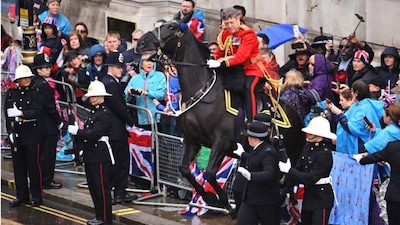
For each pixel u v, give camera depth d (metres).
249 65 35.59
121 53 45.50
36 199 42.41
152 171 43.69
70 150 47.59
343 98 36.88
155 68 44.31
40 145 42.50
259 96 35.62
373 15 57.59
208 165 35.38
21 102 41.69
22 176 42.28
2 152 53.56
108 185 38.25
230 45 35.53
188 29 36.03
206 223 38.19
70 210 41.78
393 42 58.31
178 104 44.25
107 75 41.16
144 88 43.91
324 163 31.36
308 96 38.97
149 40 35.62
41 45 51.19
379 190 34.00
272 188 31.17
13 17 61.28
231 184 39.50
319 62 40.38
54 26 51.75
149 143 43.72
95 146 37.88
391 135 32.47
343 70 42.88
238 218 31.73
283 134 35.78
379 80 38.81
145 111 43.94
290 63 45.69
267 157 30.61
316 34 57.66
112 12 60.19
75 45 49.53
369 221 35.12
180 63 35.91
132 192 44.34
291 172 31.36
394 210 31.52
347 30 57.59
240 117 35.28
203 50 36.44
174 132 44.16
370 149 32.81
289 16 57.69
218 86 35.69
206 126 35.44
